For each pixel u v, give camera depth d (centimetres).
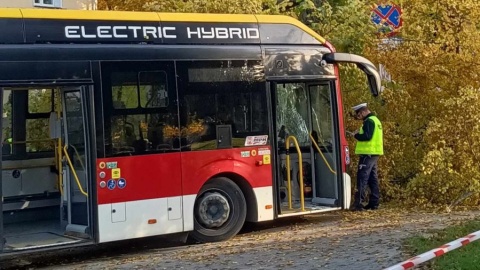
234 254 998
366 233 1109
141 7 1557
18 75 960
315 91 1284
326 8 1541
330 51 1265
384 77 1545
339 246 1004
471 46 1493
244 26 1172
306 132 1291
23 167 1126
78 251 1161
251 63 1166
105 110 1025
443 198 1412
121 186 1034
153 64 1070
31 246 971
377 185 1405
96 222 1012
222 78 1134
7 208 1105
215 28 1142
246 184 1159
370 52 1559
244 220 1160
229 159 1132
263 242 1095
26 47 973
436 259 855
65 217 1073
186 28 1115
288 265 896
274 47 1198
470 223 1112
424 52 1509
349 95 1518
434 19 1523
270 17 1204
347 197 1271
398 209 1398
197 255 1015
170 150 1077
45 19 1000
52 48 991
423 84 1530
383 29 1554
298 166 1266
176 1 1452
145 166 1054
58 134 1077
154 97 1070
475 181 1374
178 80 1091
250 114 1160
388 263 870
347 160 1277
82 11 1033
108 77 1030
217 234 1138
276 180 1183
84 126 1014
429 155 1364
